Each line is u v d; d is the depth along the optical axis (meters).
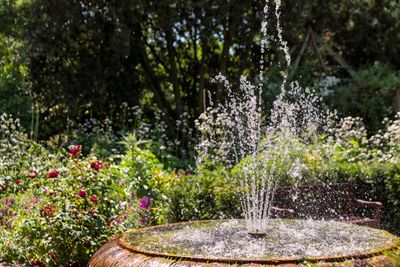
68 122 10.89
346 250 2.59
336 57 13.02
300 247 2.68
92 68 11.50
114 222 4.74
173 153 11.08
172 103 13.94
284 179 5.68
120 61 12.08
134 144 6.83
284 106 6.00
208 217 5.25
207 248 2.67
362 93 12.12
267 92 11.12
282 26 12.01
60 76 11.34
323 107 11.03
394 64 14.19
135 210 5.15
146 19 12.50
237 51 12.78
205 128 7.32
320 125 7.54
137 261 2.56
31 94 11.41
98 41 11.56
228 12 11.64
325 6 12.90
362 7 13.56
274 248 2.66
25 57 11.02
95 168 4.86
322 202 5.63
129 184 5.79
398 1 13.65
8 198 5.94
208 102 12.87
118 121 12.16
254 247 2.68
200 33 12.27
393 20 13.73
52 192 4.74
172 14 11.72
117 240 2.99
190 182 5.48
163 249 2.66
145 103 12.96
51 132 11.60
